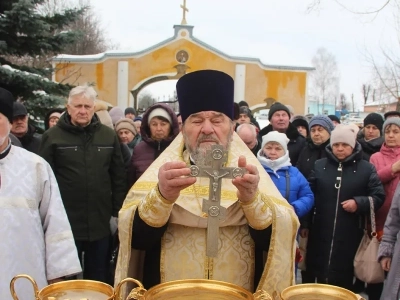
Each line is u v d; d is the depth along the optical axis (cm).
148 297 146
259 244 190
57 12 1023
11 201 234
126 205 197
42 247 245
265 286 184
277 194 198
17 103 488
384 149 478
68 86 1028
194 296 152
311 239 430
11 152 243
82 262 475
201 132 183
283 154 419
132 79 1711
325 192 420
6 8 941
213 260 191
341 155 421
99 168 421
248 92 1767
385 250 363
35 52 978
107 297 152
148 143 441
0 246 226
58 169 415
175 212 190
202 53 1723
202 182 195
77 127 417
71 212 412
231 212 190
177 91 193
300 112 1791
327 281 416
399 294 333
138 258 207
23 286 231
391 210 368
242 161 162
